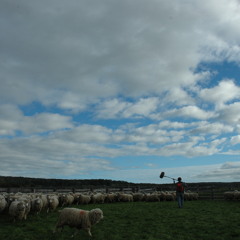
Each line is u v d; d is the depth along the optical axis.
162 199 28.03
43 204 17.06
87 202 23.47
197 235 11.12
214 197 28.53
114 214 16.70
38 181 52.41
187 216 15.72
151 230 12.09
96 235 11.05
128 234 11.36
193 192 30.69
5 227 12.38
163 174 20.41
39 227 12.34
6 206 15.88
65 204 21.89
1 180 48.59
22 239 10.43
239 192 25.92
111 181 56.66
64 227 12.38
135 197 27.59
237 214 16.25
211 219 14.56
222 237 10.72
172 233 11.57
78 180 55.75
